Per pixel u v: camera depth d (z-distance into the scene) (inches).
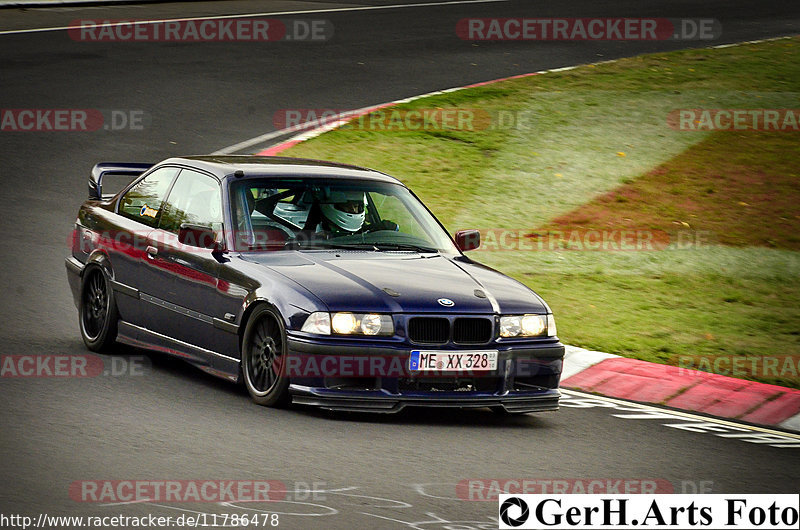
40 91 2817.4
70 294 1640.0
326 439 1067.9
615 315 1760.6
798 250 2178.9
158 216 1359.5
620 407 1323.8
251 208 1278.3
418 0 4936.0
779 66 3398.1
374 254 1278.3
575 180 2469.2
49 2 4148.6
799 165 2598.4
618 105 2955.2
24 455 952.9
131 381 1238.9
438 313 1160.8
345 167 1413.6
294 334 1138.7
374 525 836.6
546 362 1211.9
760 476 1058.7
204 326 1249.4
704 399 1379.2
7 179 2188.7
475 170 2476.6
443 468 1002.7
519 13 4485.7
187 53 3398.1
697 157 2620.6
